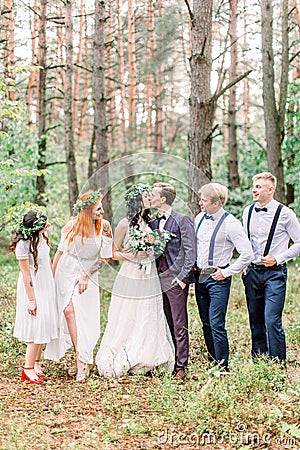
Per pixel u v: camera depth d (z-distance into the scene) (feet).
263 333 20.71
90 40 69.77
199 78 27.99
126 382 18.75
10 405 16.44
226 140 84.33
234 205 54.34
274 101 41.81
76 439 14.28
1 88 25.45
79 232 19.06
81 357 19.22
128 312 19.89
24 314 18.84
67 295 19.65
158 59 64.64
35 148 44.96
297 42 43.98
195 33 27.76
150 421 15.29
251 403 15.98
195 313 29.12
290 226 19.63
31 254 18.86
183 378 19.24
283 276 19.76
